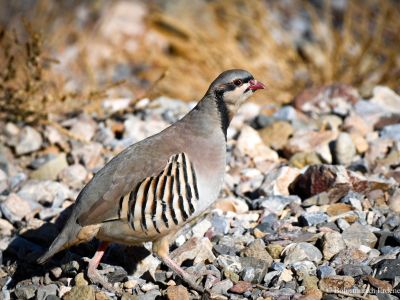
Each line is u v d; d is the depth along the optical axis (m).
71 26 20.58
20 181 12.59
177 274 9.21
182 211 9.08
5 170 13.02
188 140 9.33
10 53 16.19
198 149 9.30
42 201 11.90
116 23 21.78
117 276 9.42
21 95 14.30
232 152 13.05
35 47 14.20
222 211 11.10
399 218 10.27
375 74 18.33
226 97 9.62
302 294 8.70
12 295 9.55
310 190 11.21
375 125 13.91
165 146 9.23
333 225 10.21
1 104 14.28
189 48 19.83
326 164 11.57
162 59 20.14
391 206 10.77
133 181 8.98
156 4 22.33
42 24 19.55
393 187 11.17
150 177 8.98
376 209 10.72
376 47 18.78
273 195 11.39
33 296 9.33
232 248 9.87
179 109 15.30
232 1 20.33
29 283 9.67
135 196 8.92
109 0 22.47
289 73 18.52
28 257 10.16
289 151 12.94
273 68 18.72
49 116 14.56
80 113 15.00
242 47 19.61
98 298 8.89
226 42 19.48
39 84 14.44
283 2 22.42
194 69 19.30
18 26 20.02
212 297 8.82
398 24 19.80
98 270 9.59
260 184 11.94
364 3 20.25
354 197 10.91
